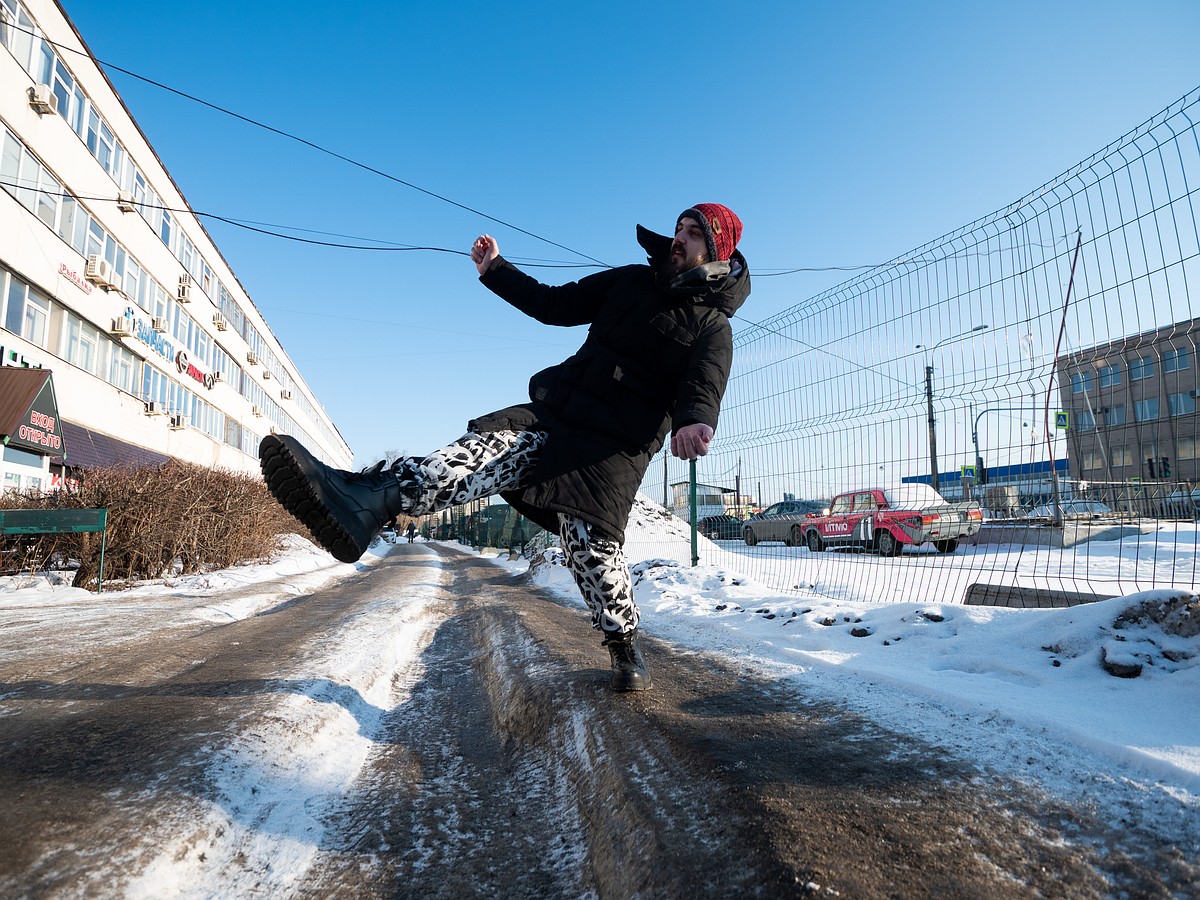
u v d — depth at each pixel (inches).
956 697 85.0
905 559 269.4
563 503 78.5
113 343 774.5
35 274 598.5
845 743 70.9
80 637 170.2
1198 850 45.7
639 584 273.6
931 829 50.1
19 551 365.4
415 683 131.6
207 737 76.7
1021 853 46.4
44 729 81.7
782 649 130.0
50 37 621.6
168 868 50.3
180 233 1000.9
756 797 56.0
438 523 2331.4
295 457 59.5
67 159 651.5
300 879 55.2
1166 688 83.7
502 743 94.0
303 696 99.3
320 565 628.4
